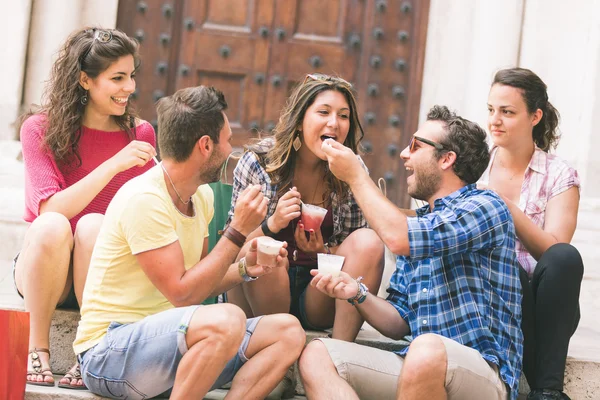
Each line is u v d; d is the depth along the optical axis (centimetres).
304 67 654
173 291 329
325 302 391
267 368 338
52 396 342
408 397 326
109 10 622
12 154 594
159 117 343
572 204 405
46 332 365
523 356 379
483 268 354
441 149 363
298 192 388
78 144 404
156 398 356
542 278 372
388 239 348
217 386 353
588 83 607
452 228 347
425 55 654
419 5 654
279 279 379
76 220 399
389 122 657
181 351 322
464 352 330
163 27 644
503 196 401
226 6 650
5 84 601
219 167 345
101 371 334
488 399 335
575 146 614
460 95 642
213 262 333
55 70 399
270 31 652
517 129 410
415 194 373
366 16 655
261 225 381
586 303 550
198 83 648
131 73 402
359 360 338
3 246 552
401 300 370
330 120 387
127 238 332
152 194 334
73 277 377
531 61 620
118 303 339
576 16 616
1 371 322
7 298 423
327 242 409
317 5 655
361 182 359
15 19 600
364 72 655
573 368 391
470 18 640
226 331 318
